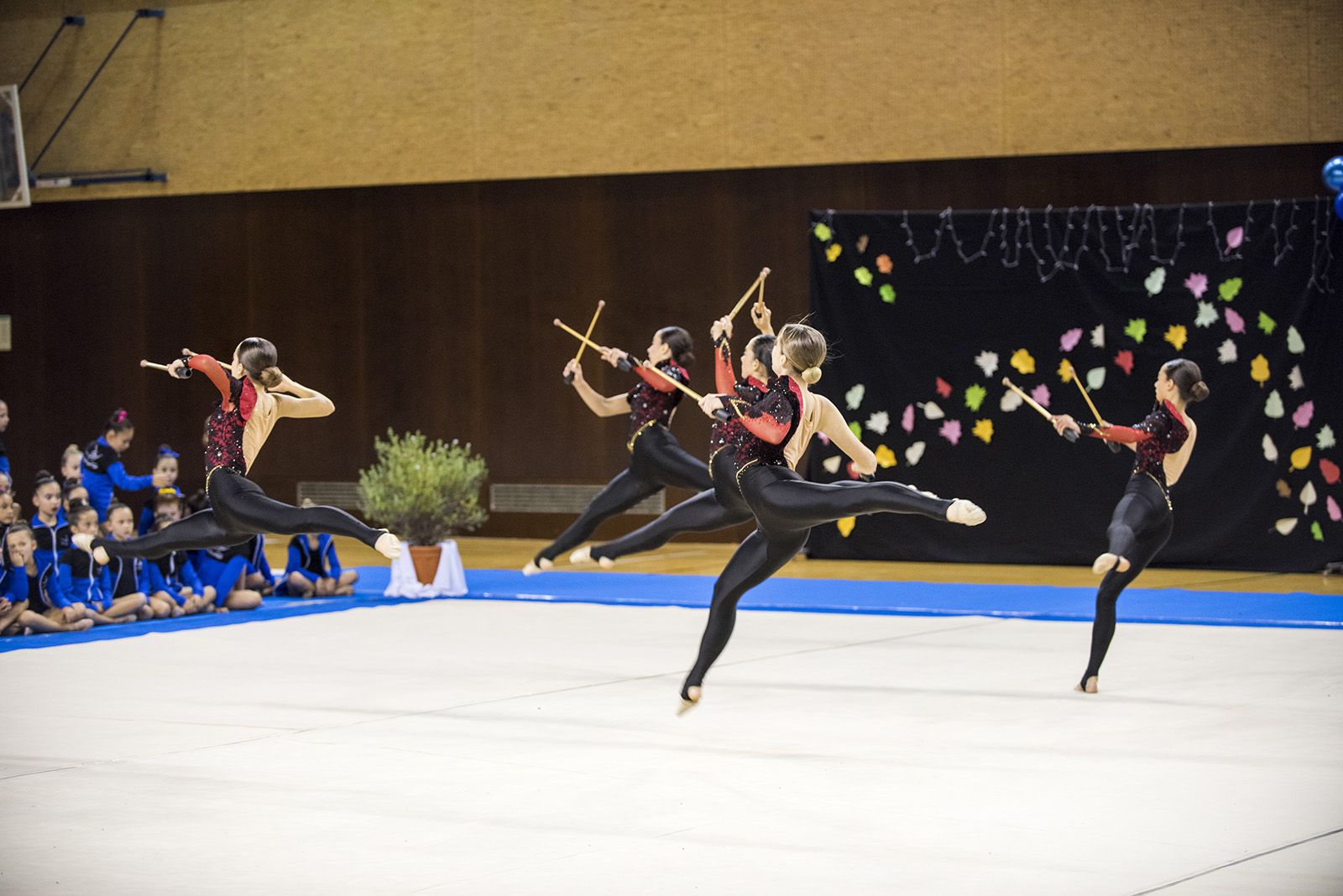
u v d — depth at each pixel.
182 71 20.56
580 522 10.83
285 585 14.59
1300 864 6.13
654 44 18.61
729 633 8.52
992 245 16.30
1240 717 8.96
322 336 20.28
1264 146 16.52
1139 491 9.78
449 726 8.94
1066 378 16.09
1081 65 17.08
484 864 6.20
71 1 20.98
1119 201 17.05
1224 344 15.54
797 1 18.03
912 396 16.56
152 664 11.02
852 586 14.82
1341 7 16.17
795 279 18.28
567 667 10.87
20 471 21.58
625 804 7.17
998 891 5.80
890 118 17.78
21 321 21.47
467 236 19.61
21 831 6.76
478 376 19.66
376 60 19.77
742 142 18.33
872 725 8.88
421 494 14.65
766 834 6.63
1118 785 7.45
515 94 19.22
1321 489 15.27
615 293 19.05
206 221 20.66
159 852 6.42
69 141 21.09
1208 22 16.62
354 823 6.87
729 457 8.27
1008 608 13.23
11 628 12.21
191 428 20.77
